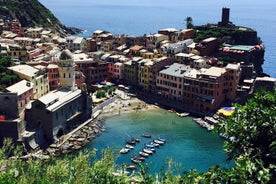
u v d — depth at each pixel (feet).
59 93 513.86
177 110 591.78
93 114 559.38
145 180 125.80
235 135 103.50
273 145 88.12
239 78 646.74
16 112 436.76
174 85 622.54
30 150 420.77
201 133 495.82
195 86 590.96
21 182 129.29
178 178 117.50
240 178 84.12
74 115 511.81
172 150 438.40
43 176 140.56
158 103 620.90
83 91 538.88
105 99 622.54
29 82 497.46
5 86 502.79
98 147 446.60
